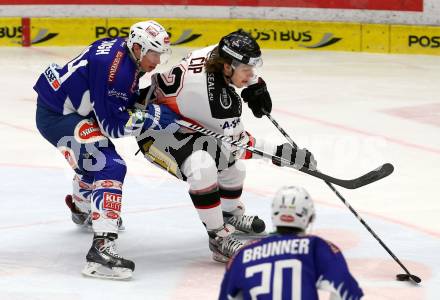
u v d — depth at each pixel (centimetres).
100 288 997
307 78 2230
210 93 1055
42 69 2264
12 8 2488
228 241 1071
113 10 2509
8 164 1522
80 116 1059
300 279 661
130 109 1062
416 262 1084
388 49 2536
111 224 1030
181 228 1213
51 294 977
